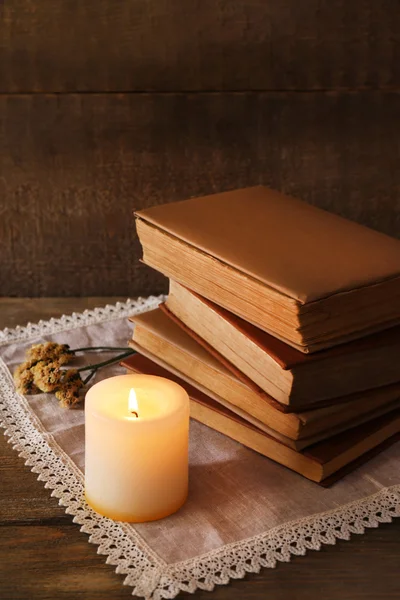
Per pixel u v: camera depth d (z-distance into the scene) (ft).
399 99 4.32
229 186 4.42
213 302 3.20
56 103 4.29
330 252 3.15
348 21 4.23
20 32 4.20
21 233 4.44
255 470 3.13
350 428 3.15
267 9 4.21
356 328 3.05
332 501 3.01
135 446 2.85
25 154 4.34
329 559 2.83
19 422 3.32
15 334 3.86
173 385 3.04
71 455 3.17
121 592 2.72
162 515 2.93
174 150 4.37
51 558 2.82
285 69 4.28
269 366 3.02
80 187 4.40
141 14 4.19
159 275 4.51
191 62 4.26
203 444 3.24
